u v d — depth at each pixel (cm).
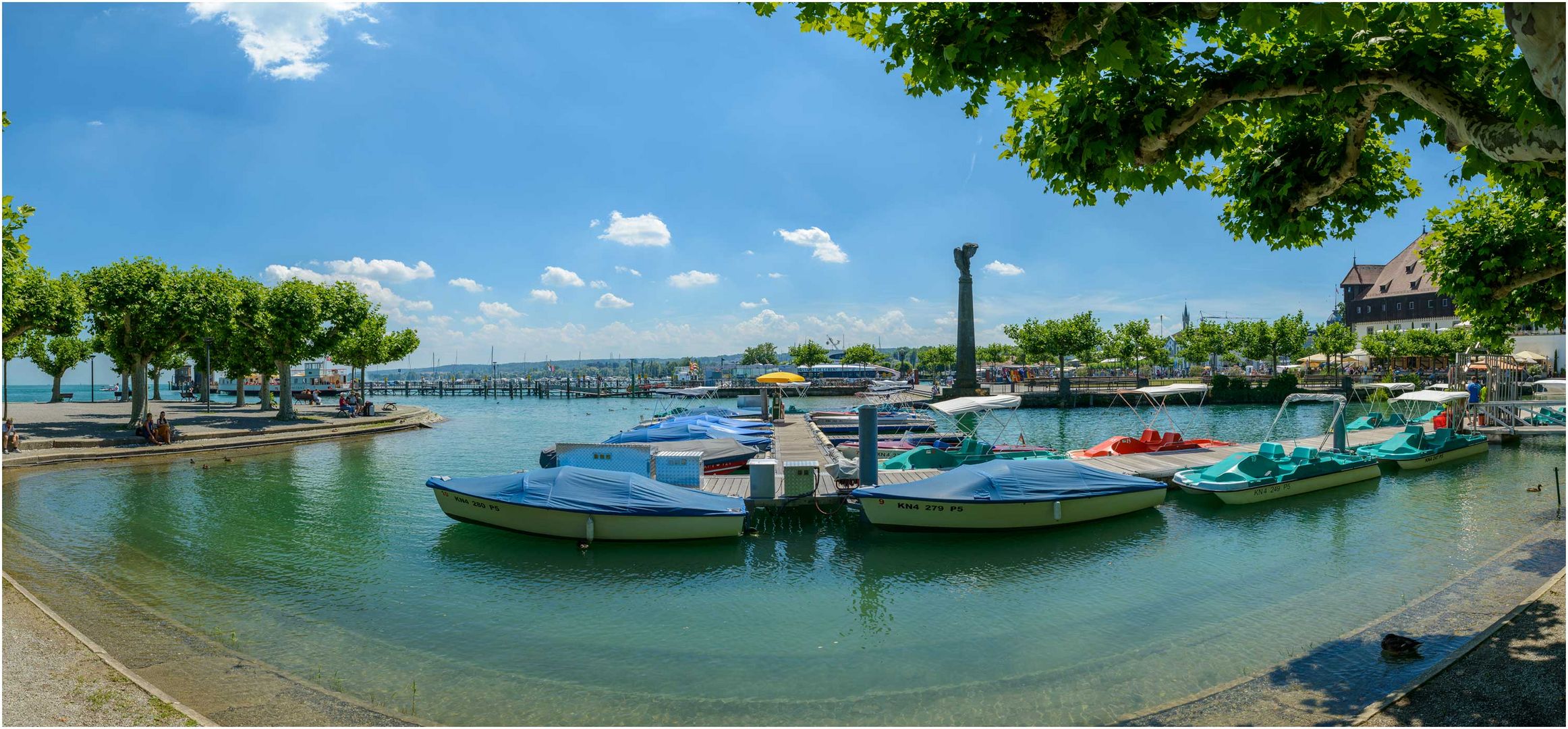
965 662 973
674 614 1180
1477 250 1132
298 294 4141
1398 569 1351
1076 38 663
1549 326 1166
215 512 1928
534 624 1128
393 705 837
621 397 10038
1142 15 685
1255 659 949
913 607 1212
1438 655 885
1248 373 9538
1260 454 2084
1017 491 1653
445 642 1049
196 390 7431
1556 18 414
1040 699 848
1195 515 1831
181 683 867
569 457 1938
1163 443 2555
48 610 993
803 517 1812
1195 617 1127
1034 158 969
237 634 1055
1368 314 9431
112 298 3231
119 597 1211
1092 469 1791
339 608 1191
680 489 1684
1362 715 664
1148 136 829
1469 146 839
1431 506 1898
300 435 3694
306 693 849
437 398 10675
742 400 4916
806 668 961
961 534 1653
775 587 1327
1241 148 1039
